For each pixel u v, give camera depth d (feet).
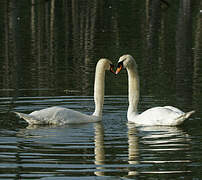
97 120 46.75
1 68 73.31
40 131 42.14
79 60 79.41
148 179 30.94
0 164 33.50
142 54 84.28
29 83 62.90
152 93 57.21
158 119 44.37
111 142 38.60
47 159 34.45
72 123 45.24
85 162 33.86
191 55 82.94
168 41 96.89
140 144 38.01
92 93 58.03
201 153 35.63
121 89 60.95
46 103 52.85
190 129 42.70
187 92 57.21
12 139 39.34
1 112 48.85
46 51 87.66
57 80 64.85
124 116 48.78
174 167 32.76
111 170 32.45
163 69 71.77
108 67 47.88
